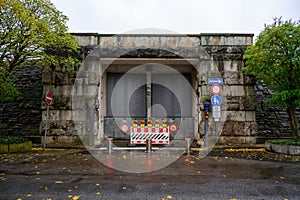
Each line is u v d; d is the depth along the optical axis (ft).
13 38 37.96
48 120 48.37
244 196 19.21
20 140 42.16
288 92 38.32
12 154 37.86
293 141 39.75
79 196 19.06
